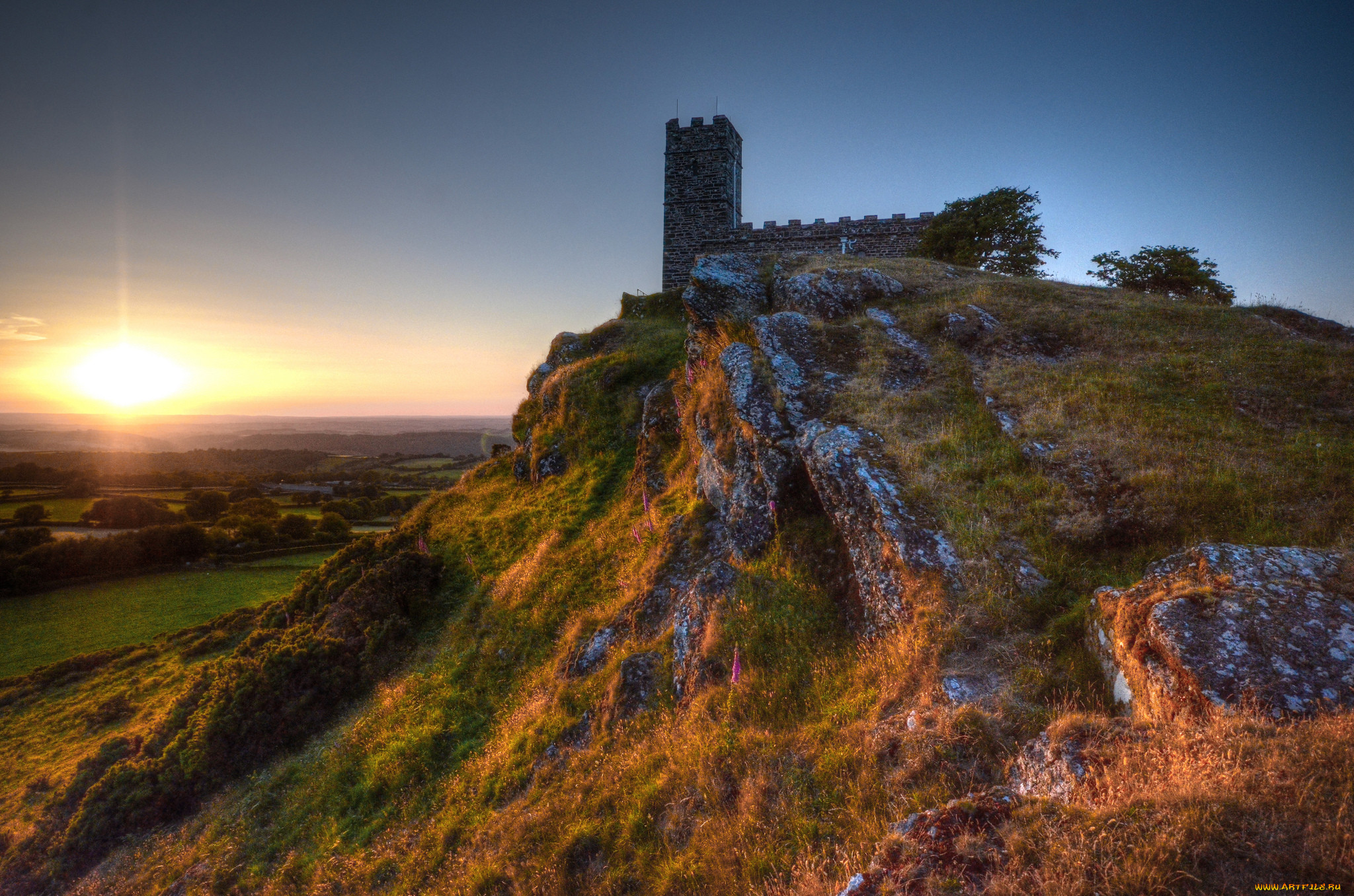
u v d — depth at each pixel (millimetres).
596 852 7152
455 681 13922
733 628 9297
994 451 10305
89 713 25719
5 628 41719
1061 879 3566
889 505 9000
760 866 5586
